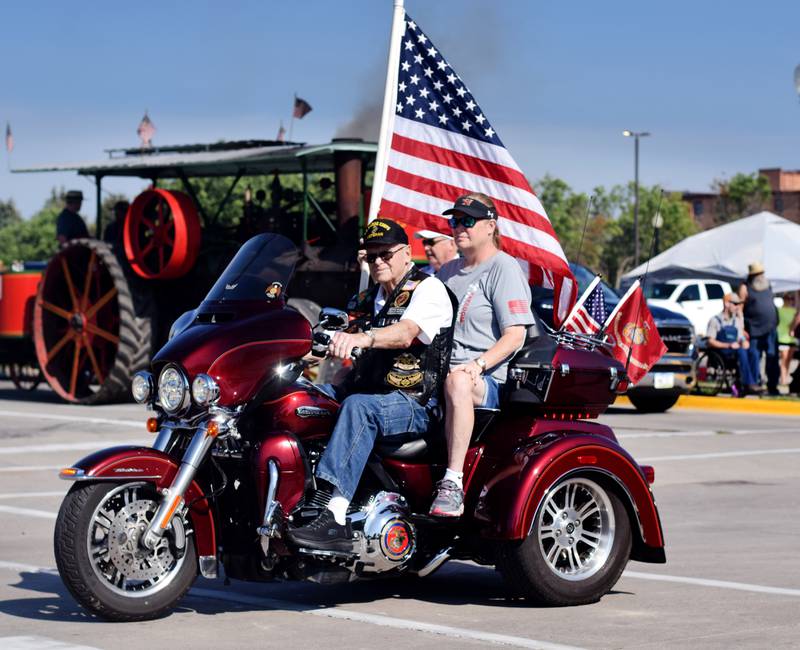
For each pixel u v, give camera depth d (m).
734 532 8.91
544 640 5.67
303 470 6.07
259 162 17.50
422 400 6.32
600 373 6.73
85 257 19.66
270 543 5.98
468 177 9.20
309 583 7.13
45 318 19.73
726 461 12.91
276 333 6.17
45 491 10.67
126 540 5.98
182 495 5.94
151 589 6.06
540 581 6.38
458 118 9.23
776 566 7.63
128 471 5.89
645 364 7.94
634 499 6.64
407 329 6.22
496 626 5.98
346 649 5.49
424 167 9.24
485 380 6.47
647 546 6.73
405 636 5.75
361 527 6.16
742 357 20.67
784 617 6.20
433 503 6.26
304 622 6.06
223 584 7.07
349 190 16.66
